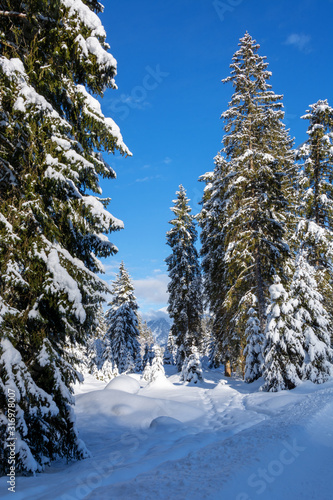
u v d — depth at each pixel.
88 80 8.12
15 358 5.61
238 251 17.91
